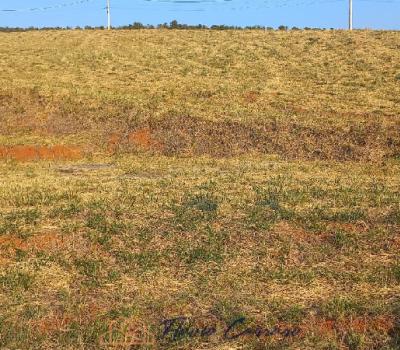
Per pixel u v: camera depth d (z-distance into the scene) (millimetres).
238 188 12555
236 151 18938
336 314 6363
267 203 10938
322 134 19953
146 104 24047
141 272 7633
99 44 40406
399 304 6648
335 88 27188
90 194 12023
